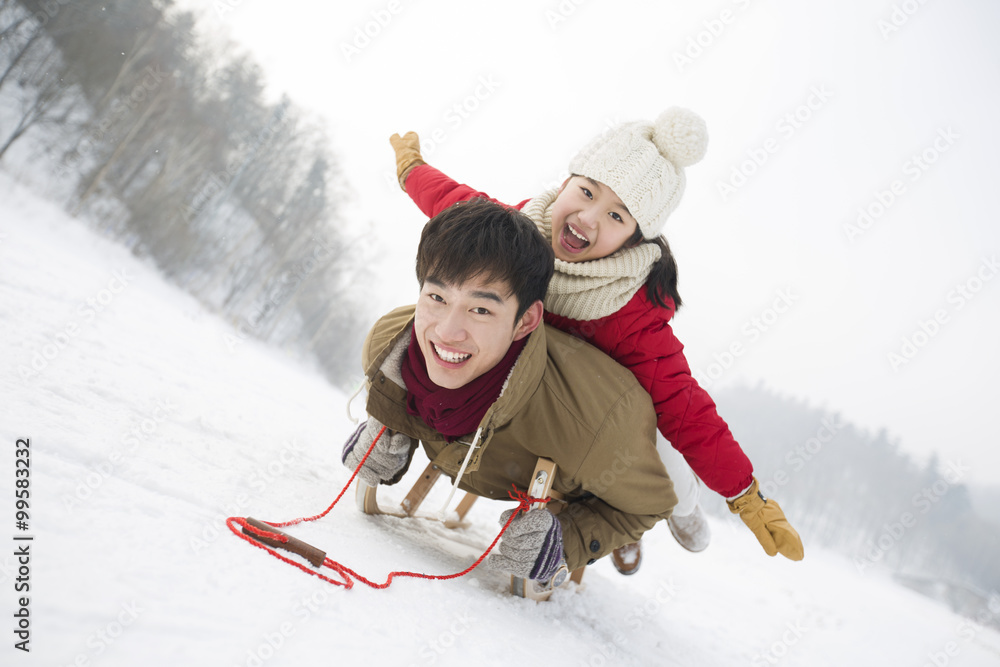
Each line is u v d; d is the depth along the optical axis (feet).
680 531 10.34
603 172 7.95
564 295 7.89
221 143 102.73
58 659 2.81
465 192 9.48
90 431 6.26
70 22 79.87
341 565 5.13
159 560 4.04
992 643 21.08
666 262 8.25
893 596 31.07
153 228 88.69
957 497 177.17
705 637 9.87
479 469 7.45
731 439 7.76
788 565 26.30
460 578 6.73
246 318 103.30
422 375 6.45
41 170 77.25
